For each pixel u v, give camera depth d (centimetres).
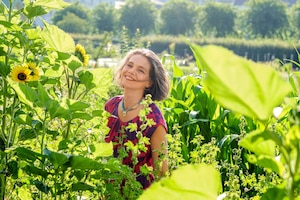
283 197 90
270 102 77
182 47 4947
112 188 252
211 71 75
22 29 268
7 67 277
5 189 287
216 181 83
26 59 292
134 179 247
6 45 284
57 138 278
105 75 281
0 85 299
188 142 504
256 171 435
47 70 285
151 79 330
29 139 283
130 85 326
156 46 4994
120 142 281
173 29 8775
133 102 326
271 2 8475
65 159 229
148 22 8638
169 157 287
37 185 240
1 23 262
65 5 282
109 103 338
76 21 6194
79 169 244
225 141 456
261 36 8562
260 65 73
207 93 495
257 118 78
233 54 73
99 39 4722
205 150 294
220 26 8738
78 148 266
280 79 74
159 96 336
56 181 246
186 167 82
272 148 92
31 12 280
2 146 280
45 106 231
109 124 328
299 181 85
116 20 8569
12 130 295
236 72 74
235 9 8788
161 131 316
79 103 229
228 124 480
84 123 287
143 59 332
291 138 83
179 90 531
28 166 241
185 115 507
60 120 291
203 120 473
